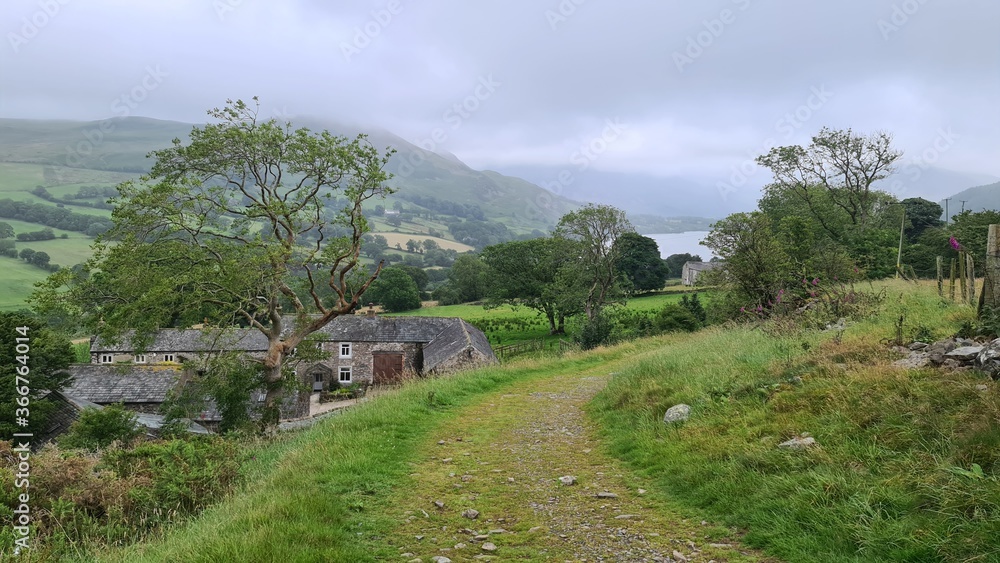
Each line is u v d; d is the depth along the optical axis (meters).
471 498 7.19
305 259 25.36
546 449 9.56
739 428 7.91
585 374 18.45
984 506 4.59
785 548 5.06
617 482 7.67
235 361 24.42
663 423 9.28
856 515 5.11
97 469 9.72
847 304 14.47
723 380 10.11
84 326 23.56
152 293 21.83
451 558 5.44
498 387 16.23
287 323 48.62
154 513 8.07
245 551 5.06
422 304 90.62
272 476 8.36
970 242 30.95
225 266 23.34
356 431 10.34
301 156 25.41
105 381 39.12
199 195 24.67
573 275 56.56
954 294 14.27
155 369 40.62
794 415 7.59
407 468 8.46
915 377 7.35
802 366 9.49
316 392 47.00
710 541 5.58
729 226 21.80
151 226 23.94
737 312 22.58
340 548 5.46
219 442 11.71
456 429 11.07
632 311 59.34
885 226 48.22
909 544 4.52
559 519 6.43
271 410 24.23
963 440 5.47
